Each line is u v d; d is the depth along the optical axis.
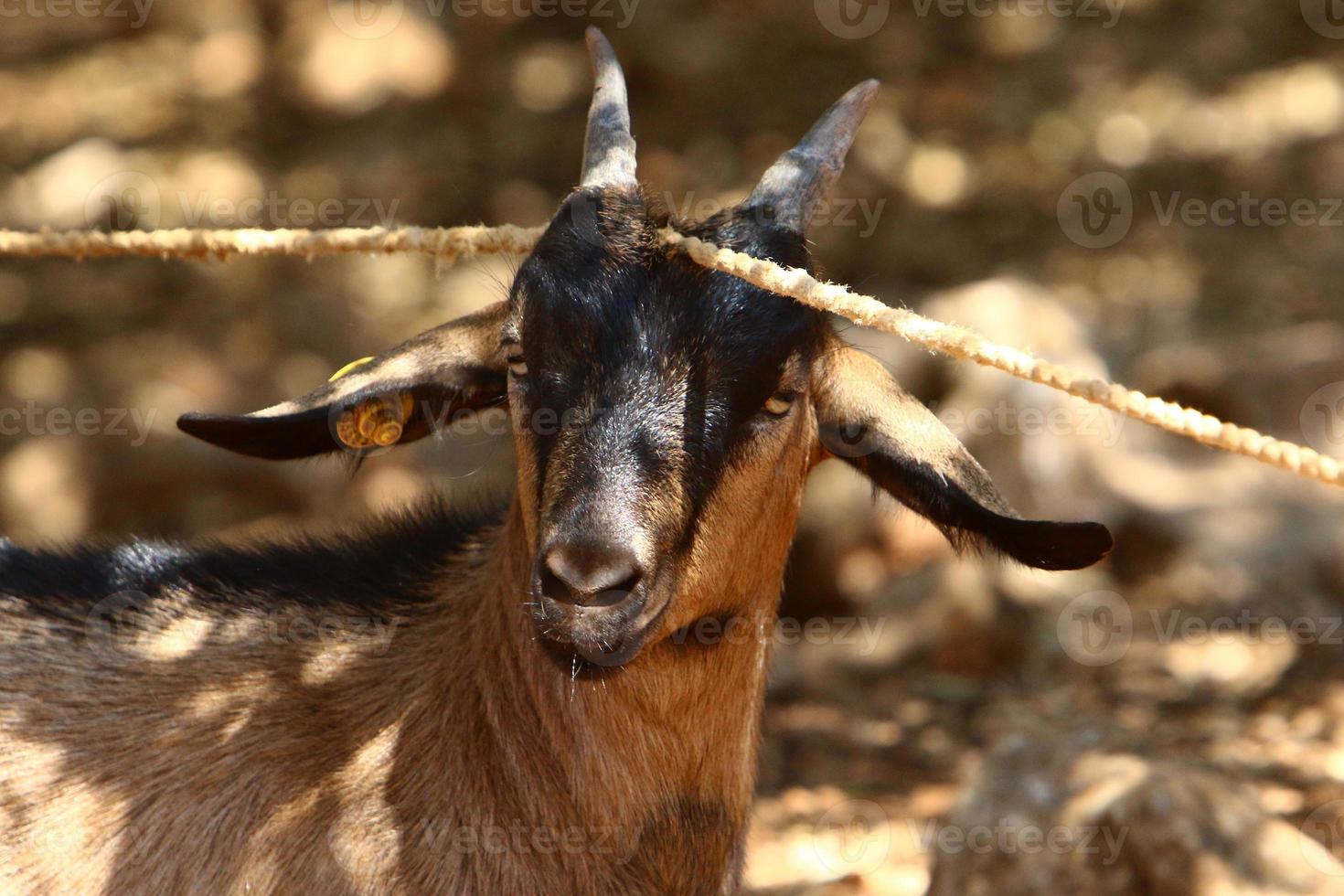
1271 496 22.19
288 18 36.94
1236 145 33.66
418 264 29.92
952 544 9.72
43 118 35.59
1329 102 34.34
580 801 9.23
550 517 8.34
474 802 9.20
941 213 31.61
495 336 9.77
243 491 23.83
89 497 23.75
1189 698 18.58
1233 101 34.84
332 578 10.40
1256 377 23.56
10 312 29.81
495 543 9.88
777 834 15.85
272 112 35.31
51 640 10.10
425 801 9.20
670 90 36.12
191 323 28.92
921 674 19.95
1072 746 13.54
